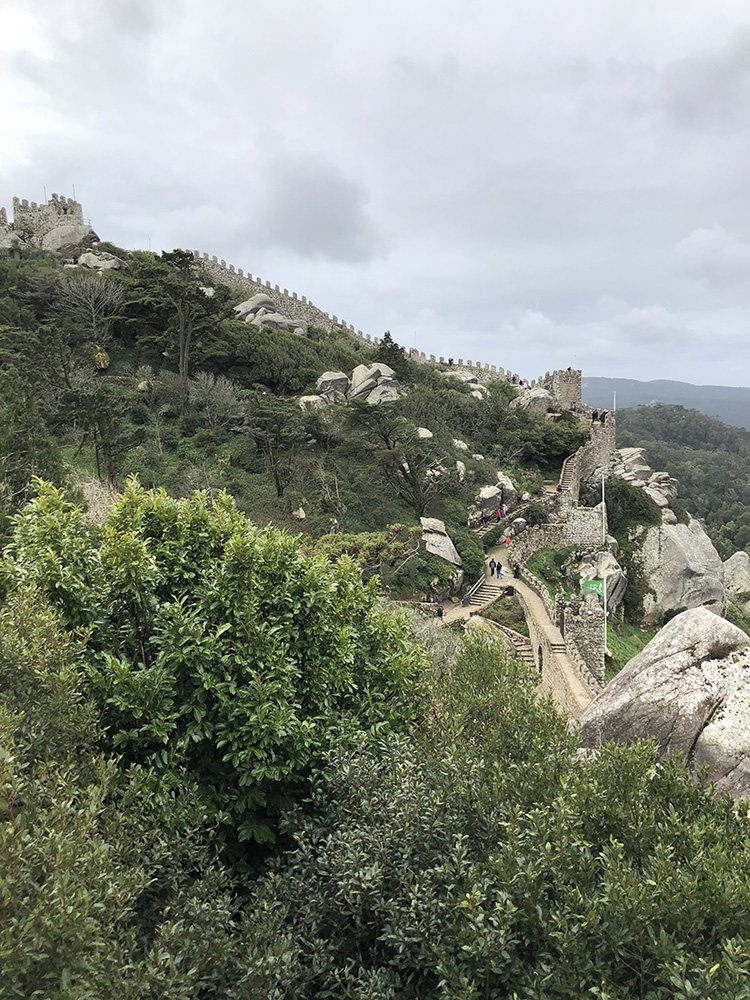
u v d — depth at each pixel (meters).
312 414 47.62
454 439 57.78
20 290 52.78
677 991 5.02
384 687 10.95
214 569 9.59
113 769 6.62
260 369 55.88
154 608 9.04
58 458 24.59
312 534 36.62
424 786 7.57
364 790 7.78
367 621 11.70
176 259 56.69
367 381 59.72
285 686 8.66
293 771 8.83
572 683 27.81
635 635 45.38
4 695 6.50
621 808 6.75
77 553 9.25
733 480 145.38
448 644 22.44
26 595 8.02
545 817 6.62
